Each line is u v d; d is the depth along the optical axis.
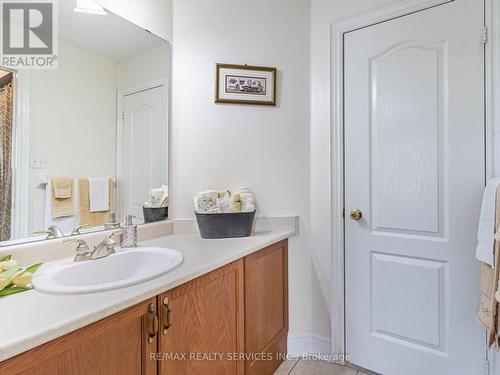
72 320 0.70
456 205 1.45
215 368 1.23
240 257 1.36
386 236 1.64
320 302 1.86
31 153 1.16
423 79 1.53
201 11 1.83
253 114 1.87
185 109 1.80
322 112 1.85
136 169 1.58
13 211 1.10
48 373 0.68
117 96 1.49
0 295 0.83
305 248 1.89
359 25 1.71
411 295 1.57
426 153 1.53
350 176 1.75
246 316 1.45
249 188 1.86
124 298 0.82
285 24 1.89
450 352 1.46
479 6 1.39
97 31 1.40
